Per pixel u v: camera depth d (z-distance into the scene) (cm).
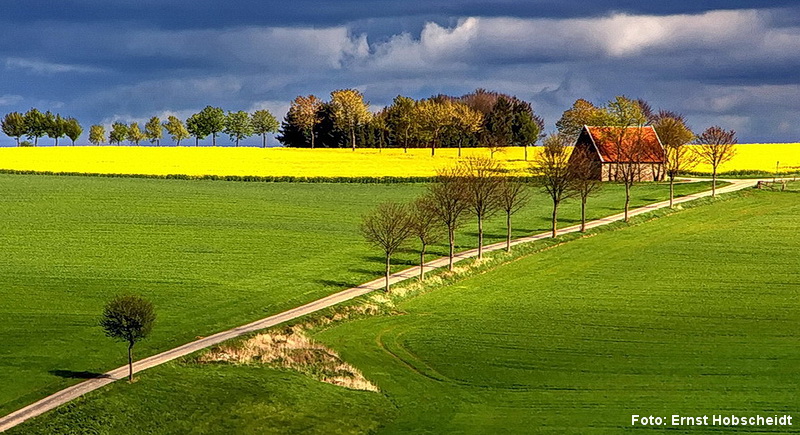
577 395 5647
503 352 6606
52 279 8112
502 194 9988
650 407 5353
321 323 7206
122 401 5141
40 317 6938
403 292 8275
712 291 8406
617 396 5594
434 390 5816
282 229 10750
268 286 8144
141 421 4988
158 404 5194
